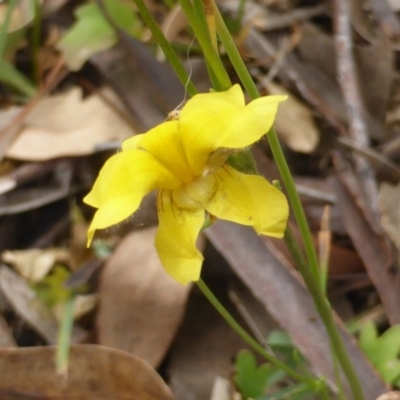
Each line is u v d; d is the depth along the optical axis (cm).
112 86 41
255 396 32
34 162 40
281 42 44
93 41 43
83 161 40
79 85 44
